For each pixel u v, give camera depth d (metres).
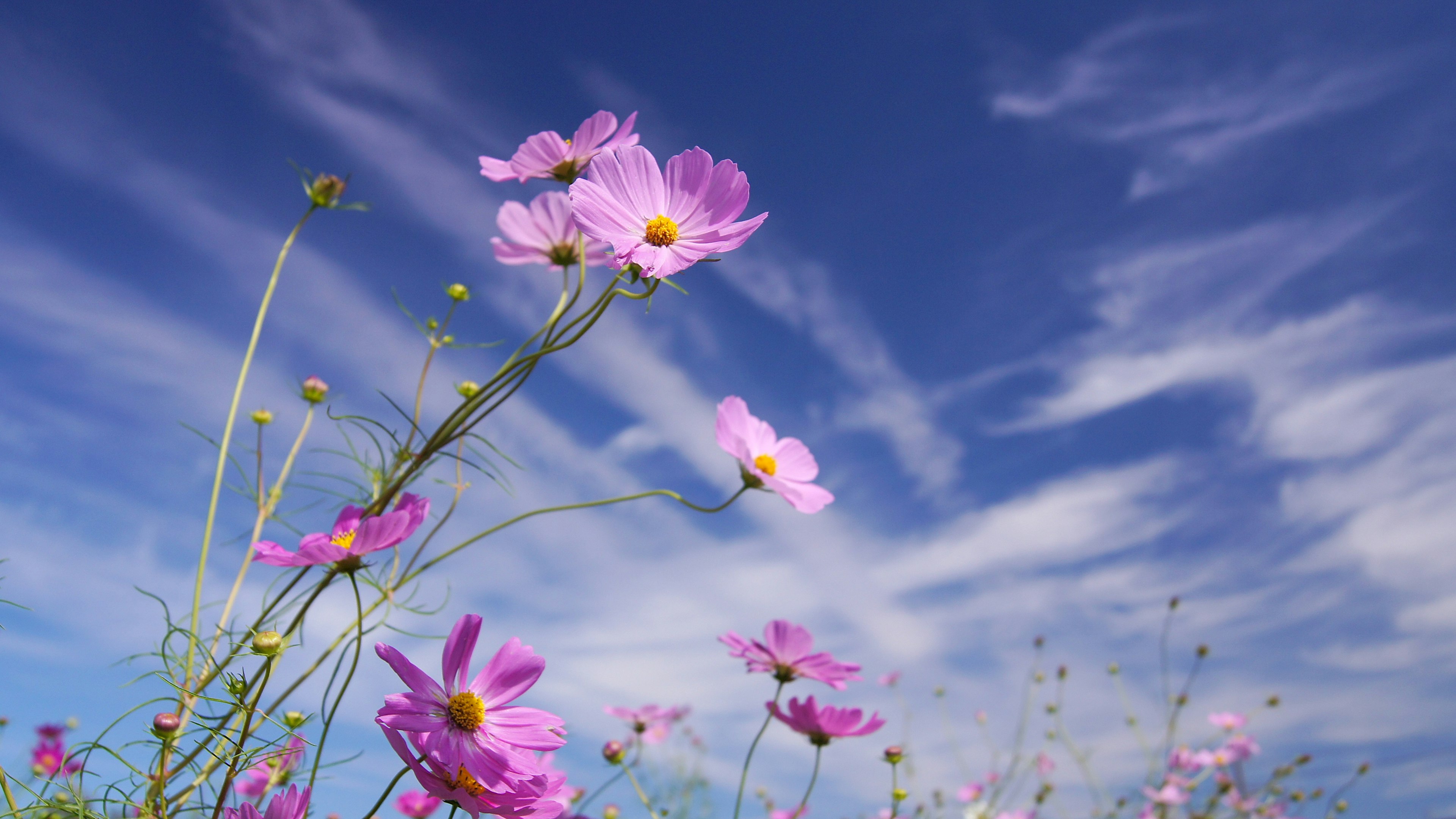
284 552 0.38
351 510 0.45
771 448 0.52
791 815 0.73
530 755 0.36
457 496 0.51
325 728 0.37
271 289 0.48
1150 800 1.07
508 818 0.35
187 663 0.41
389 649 0.35
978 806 1.03
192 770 0.41
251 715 0.37
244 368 0.47
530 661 0.37
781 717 0.52
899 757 0.57
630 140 0.47
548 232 0.53
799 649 0.53
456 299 0.54
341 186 0.51
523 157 0.47
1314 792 1.07
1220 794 1.05
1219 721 1.10
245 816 0.36
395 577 0.46
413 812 0.56
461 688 0.36
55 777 0.37
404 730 0.34
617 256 0.39
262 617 0.44
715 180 0.42
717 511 0.47
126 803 0.38
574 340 0.41
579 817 0.55
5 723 0.60
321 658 0.44
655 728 0.86
